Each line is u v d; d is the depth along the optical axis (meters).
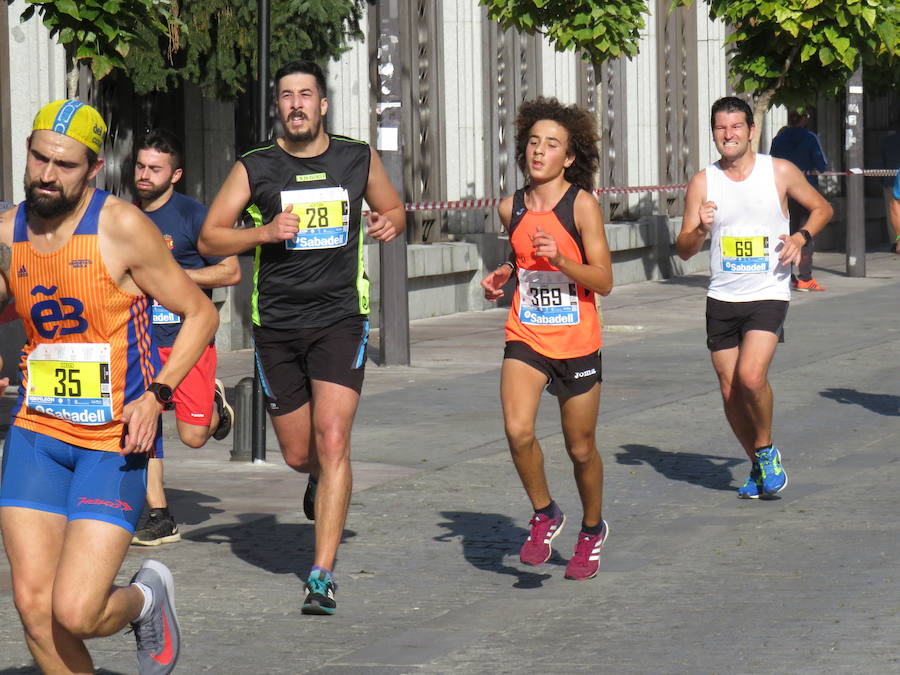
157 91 21.36
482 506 11.87
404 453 14.06
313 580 8.84
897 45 22.22
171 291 6.69
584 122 9.34
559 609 8.96
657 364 20.02
